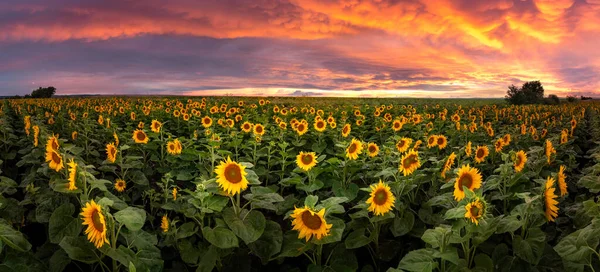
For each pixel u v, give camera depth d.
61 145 6.14
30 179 6.39
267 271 5.37
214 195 4.83
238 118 17.23
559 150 9.85
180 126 16.98
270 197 4.88
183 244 4.96
